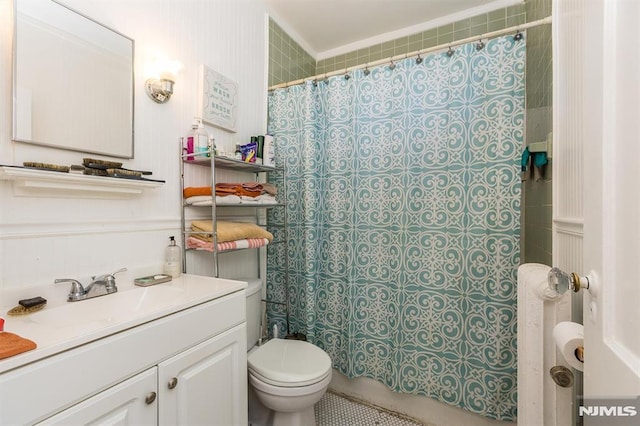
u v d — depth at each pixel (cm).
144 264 123
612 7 50
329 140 180
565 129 108
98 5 109
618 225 48
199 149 137
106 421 70
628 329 44
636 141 43
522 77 134
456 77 148
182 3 141
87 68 105
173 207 138
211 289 109
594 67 56
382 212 166
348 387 179
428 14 212
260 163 170
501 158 137
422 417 159
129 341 75
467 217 145
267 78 200
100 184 103
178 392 89
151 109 128
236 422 112
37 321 83
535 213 153
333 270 179
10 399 55
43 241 93
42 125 93
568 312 86
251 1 187
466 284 145
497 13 199
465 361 145
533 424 90
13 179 85
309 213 180
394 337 159
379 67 167
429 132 154
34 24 92
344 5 203
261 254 196
